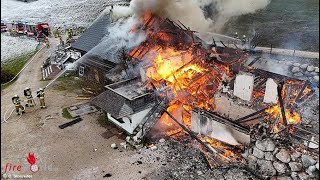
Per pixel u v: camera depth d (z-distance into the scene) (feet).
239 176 42.86
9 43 119.24
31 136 56.34
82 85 76.54
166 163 46.52
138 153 49.42
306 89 52.54
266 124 44.83
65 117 62.03
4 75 85.61
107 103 53.93
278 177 41.57
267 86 47.37
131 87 58.03
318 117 46.65
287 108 46.88
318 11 100.48
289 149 41.88
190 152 48.44
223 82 55.06
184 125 54.24
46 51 105.19
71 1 165.48
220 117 48.57
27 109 66.49
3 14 156.04
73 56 87.40
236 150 46.55
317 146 41.11
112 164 47.37
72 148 52.08
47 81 81.35
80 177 45.14
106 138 54.34
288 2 112.68
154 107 54.65
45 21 137.08
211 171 44.14
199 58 62.75
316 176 39.78
